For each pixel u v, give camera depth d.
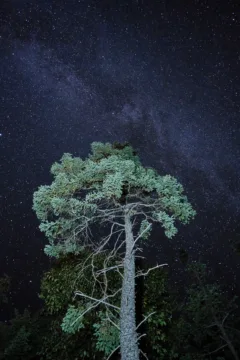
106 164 6.85
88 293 7.44
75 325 6.36
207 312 18.05
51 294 7.73
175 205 7.02
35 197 6.93
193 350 19.23
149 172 7.96
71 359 7.00
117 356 7.23
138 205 7.30
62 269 8.02
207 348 18.94
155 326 7.48
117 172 6.36
